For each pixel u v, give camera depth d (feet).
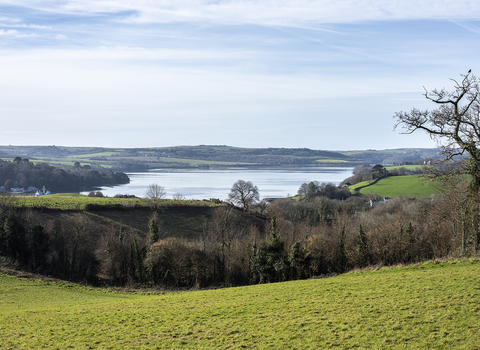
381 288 83.76
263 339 60.29
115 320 79.87
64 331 73.77
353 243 201.87
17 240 217.15
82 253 224.94
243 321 71.31
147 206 345.51
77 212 300.40
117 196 490.90
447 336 51.03
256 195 421.18
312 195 549.95
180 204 365.61
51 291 149.07
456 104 98.27
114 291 168.45
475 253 109.29
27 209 282.56
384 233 196.75
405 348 49.67
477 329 51.39
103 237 241.14
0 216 230.07
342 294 84.02
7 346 65.87
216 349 58.13
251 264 191.72
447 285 74.90
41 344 66.23
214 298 101.09
